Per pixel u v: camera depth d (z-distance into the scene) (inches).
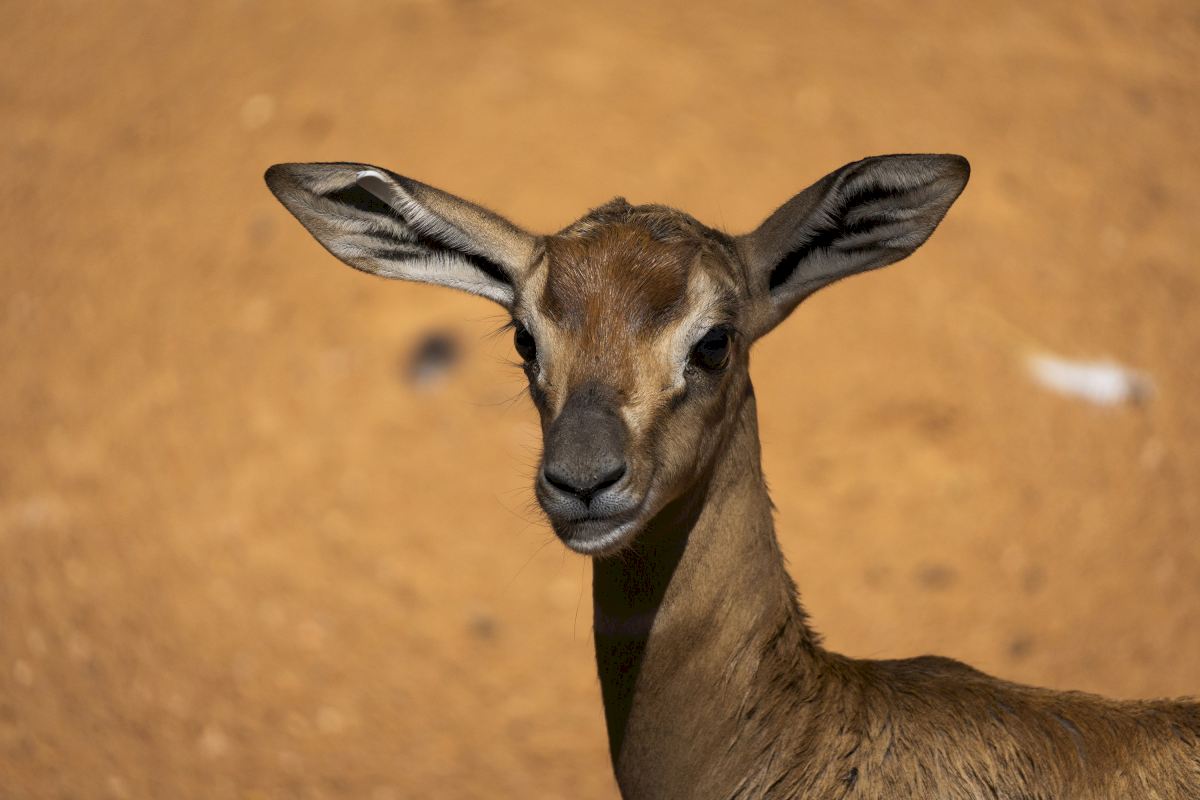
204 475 1028.5
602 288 462.3
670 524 467.5
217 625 924.6
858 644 896.9
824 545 962.1
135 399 1084.5
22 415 1081.4
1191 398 1067.9
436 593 944.3
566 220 1154.7
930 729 464.1
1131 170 1269.7
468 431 1039.6
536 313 474.9
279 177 517.3
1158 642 893.2
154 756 826.2
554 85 1296.8
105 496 1018.1
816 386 1059.9
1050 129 1298.0
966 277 1139.9
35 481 1029.8
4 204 1282.0
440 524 987.3
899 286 1128.8
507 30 1368.1
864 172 472.7
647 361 454.6
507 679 887.1
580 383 451.2
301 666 895.7
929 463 1010.1
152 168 1284.4
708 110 1272.1
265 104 1317.7
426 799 793.6
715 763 474.6
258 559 969.5
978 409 1048.2
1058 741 462.3
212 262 1182.3
